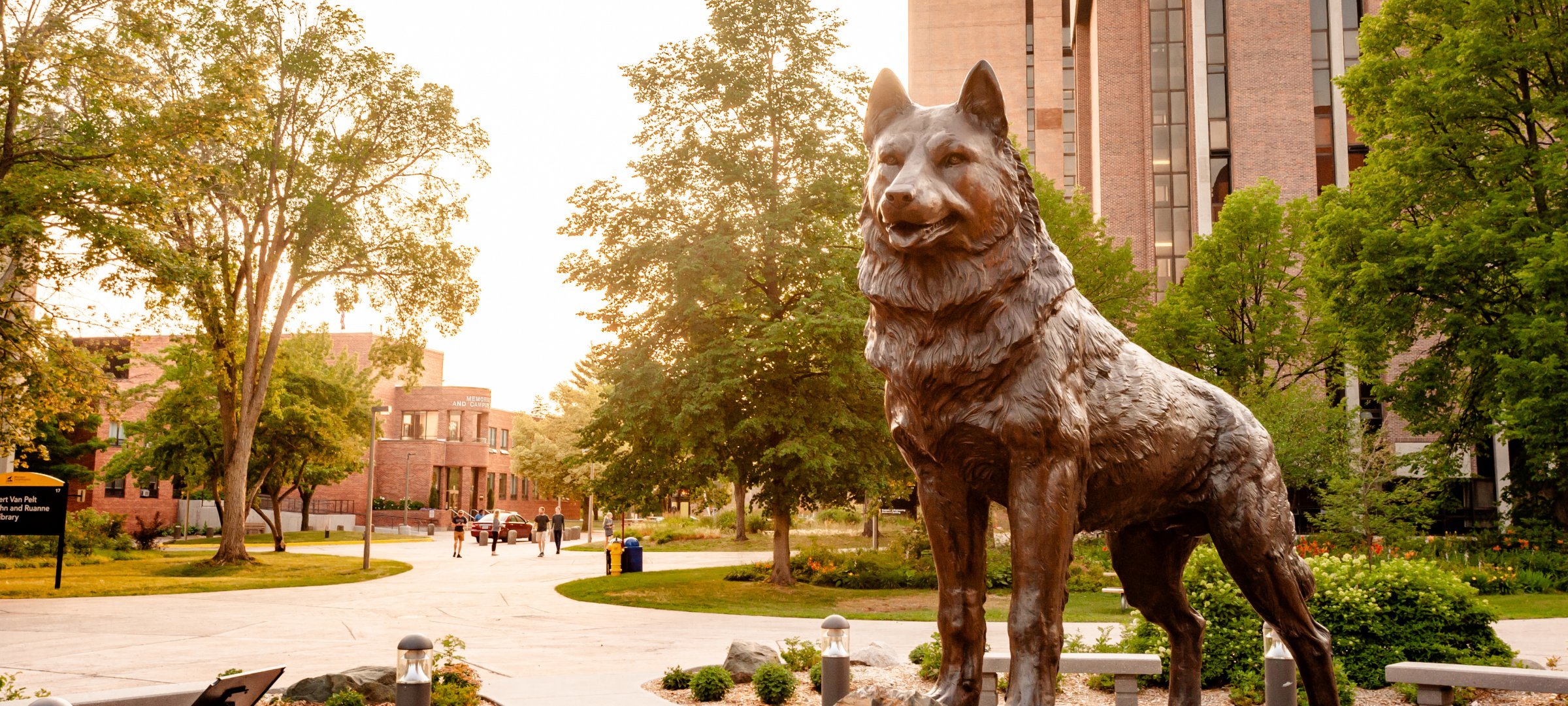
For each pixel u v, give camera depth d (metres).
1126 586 4.37
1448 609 7.46
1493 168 20.45
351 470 50.47
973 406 3.24
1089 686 7.56
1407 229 21.11
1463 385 21.94
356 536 52.78
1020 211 3.31
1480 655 7.41
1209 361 28.00
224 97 20.56
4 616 15.80
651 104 20.20
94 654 11.05
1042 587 3.17
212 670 9.62
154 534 37.94
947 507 3.43
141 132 19.28
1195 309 28.03
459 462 67.06
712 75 19.50
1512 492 24.39
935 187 3.09
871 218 3.41
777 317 20.25
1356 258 21.88
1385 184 21.89
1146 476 3.72
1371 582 7.70
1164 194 39.69
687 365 18.75
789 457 19.06
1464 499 33.59
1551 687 5.95
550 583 23.56
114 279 20.00
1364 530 21.53
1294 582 3.96
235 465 27.39
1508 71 20.98
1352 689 6.51
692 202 20.22
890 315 3.37
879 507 23.98
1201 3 39.47
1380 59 22.25
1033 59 57.62
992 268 3.20
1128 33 41.00
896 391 3.45
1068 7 58.00
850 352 18.58
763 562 24.16
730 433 19.08
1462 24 21.34
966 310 3.21
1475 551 22.16
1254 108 38.22
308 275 27.39
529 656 10.89
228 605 18.00
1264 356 28.00
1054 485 3.22
